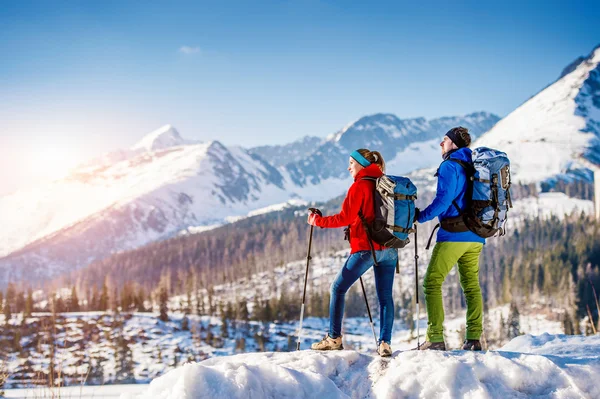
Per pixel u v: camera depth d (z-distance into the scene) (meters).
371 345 74.44
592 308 89.75
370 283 112.25
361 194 5.00
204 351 93.25
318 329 103.56
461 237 5.13
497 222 5.05
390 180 4.97
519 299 106.50
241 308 108.94
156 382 4.37
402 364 4.59
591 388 4.32
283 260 193.25
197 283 167.62
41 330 86.00
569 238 134.00
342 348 5.36
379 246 5.03
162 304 107.38
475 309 5.29
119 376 79.56
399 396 4.36
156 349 93.06
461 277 5.41
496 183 5.06
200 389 4.14
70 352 86.88
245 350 93.31
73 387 6.75
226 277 189.50
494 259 129.38
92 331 96.31
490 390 4.32
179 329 103.62
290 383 4.39
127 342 93.88
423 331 85.25
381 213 4.95
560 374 4.40
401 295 114.81
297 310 109.44
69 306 118.38
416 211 5.26
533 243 139.62
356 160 5.22
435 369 4.46
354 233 5.13
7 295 108.88
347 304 103.38
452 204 5.18
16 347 83.00
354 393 4.55
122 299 115.44
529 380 4.39
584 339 6.24
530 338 6.58
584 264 110.88
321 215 5.33
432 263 5.27
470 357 4.64
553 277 106.69
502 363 4.50
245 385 4.22
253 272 191.62
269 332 100.75
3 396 5.95
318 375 4.52
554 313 95.38
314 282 154.75
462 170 5.10
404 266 134.25
